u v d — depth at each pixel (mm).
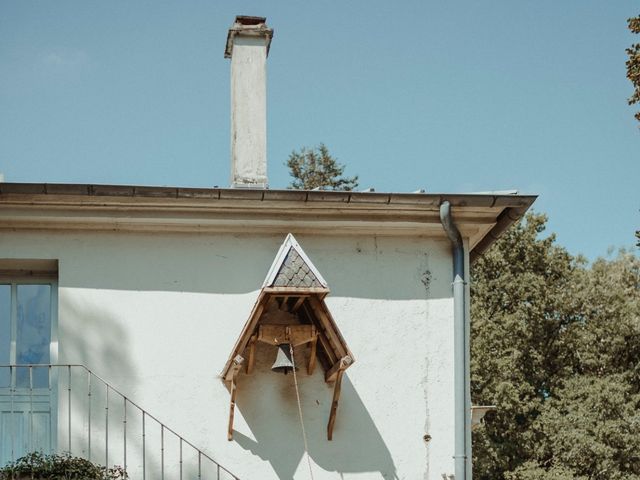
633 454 36750
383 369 12820
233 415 12398
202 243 12836
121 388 12367
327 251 13016
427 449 12688
